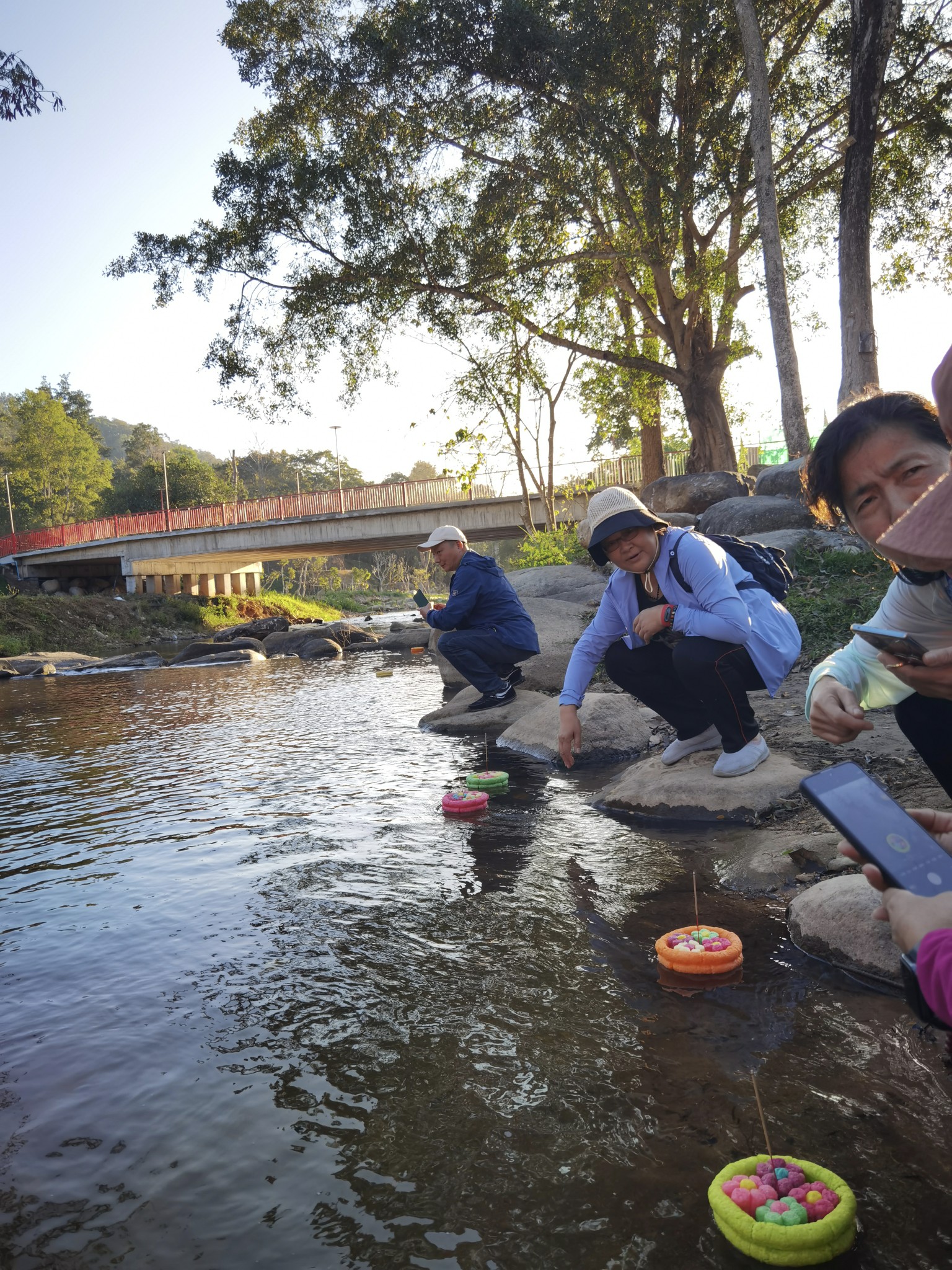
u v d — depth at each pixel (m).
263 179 20.50
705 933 2.90
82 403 114.38
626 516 4.22
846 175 16.27
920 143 21.69
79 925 3.54
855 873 3.17
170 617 42.41
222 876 4.02
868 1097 2.02
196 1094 2.25
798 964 2.77
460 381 23.67
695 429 22.94
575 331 22.67
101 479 98.75
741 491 17.00
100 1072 2.38
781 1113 1.98
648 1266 1.57
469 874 3.81
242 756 7.15
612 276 22.00
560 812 4.70
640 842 4.06
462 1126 2.03
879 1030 2.32
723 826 4.16
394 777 5.89
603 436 31.55
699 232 22.48
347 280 21.06
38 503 94.06
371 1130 2.04
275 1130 2.07
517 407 24.12
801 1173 1.73
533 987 2.71
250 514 42.75
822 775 1.49
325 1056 2.39
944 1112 1.94
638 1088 2.13
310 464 128.12
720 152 20.48
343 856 4.20
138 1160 1.99
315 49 21.05
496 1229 1.70
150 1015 2.71
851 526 1.83
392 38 20.14
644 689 4.74
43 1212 1.83
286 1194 1.84
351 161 20.38
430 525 36.97
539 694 8.09
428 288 21.11
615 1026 2.44
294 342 22.08
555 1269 1.58
